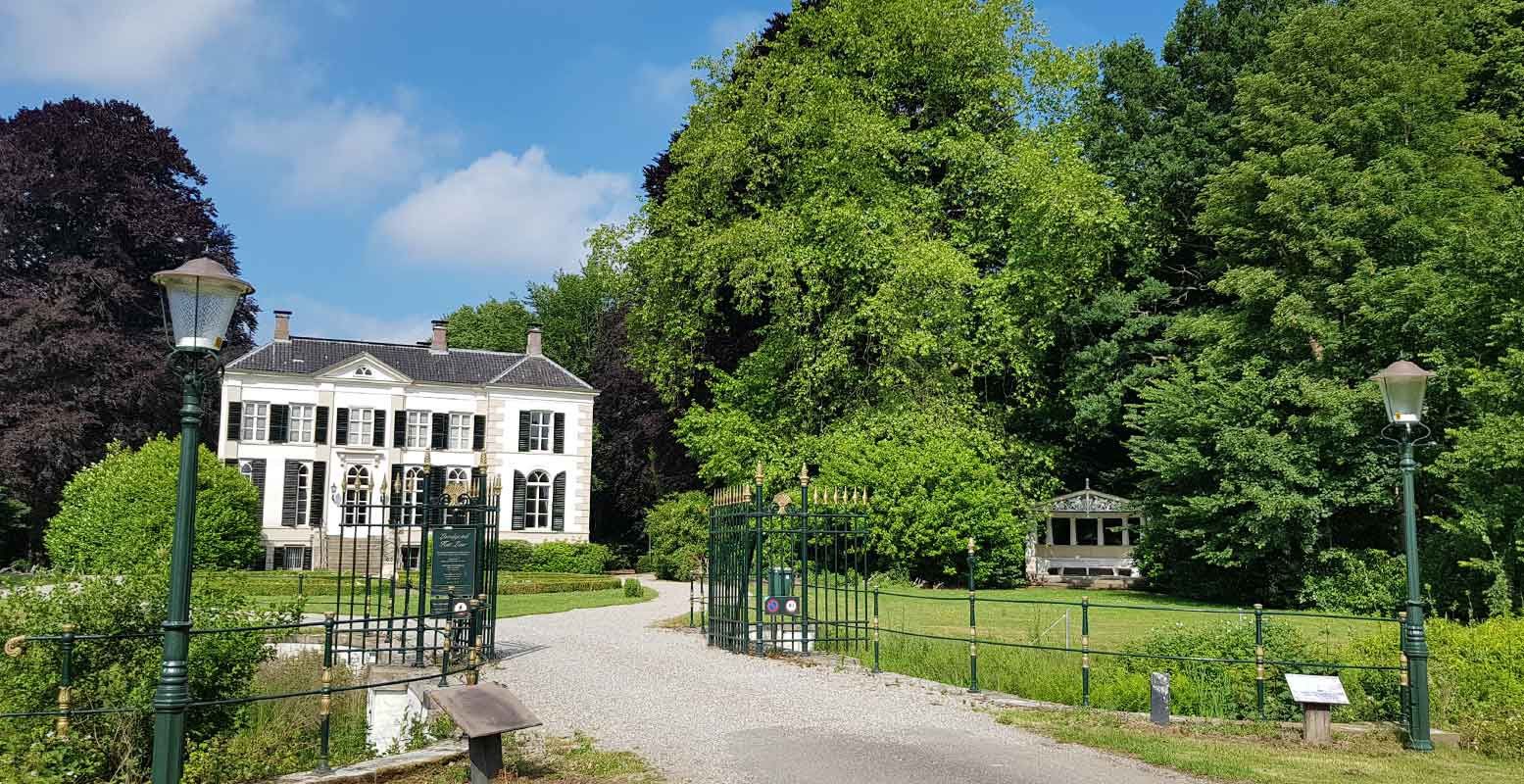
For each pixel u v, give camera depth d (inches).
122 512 1198.9
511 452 1889.8
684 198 1197.1
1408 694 377.7
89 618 357.4
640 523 2064.5
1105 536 1550.2
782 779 311.3
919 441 1169.4
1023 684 488.1
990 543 1192.8
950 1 1176.2
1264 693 420.8
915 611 852.0
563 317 2677.2
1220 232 1196.5
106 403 1568.7
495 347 2635.3
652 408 1694.1
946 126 1211.9
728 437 1190.3
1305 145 1059.9
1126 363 1382.9
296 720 416.8
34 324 1539.1
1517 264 773.3
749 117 1173.7
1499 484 725.9
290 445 1758.1
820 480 1123.9
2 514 1501.0
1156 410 1115.3
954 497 1139.9
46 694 345.1
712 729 388.2
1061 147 1187.9
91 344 1549.0
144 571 384.2
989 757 339.9
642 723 400.5
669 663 566.9
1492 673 405.1
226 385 1733.5
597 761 334.6
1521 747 347.9
